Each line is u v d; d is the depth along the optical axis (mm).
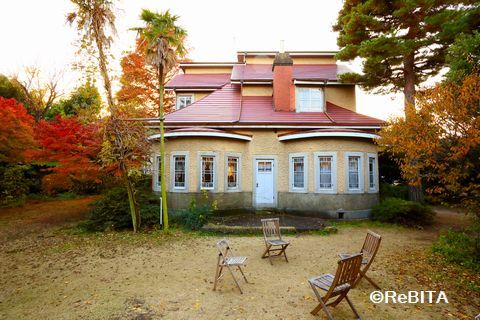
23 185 16875
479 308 4219
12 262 6531
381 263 6262
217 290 4855
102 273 5715
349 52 11836
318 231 9180
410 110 6355
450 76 6695
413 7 10352
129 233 9109
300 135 11641
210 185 11633
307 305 4301
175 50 9352
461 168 5895
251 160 12539
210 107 13633
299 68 16188
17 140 11555
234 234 8969
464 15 9844
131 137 8891
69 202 16969
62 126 10789
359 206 11414
